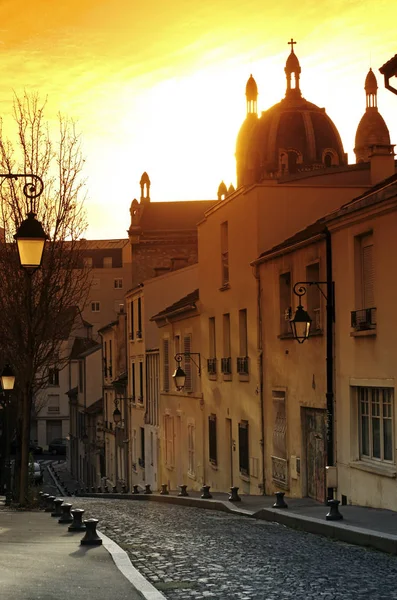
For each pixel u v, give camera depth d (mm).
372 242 31281
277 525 28062
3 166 43781
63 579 15219
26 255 24000
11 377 43500
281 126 193875
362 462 31891
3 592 13789
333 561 18516
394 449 29062
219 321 53188
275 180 45500
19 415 46875
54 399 179625
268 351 43469
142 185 191500
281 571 17016
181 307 61031
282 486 41062
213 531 25594
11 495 46531
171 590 14930
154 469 74500
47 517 31562
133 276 154625
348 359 32938
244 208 47312
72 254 44125
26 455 40125
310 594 14477
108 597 13578
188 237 154000
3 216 43469
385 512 27828
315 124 194750
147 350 76688
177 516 32906
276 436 42062
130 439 87062
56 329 43500
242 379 47562
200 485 58000
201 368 57750
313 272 37562
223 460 52250
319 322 36594
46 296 41906
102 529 26141
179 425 64688
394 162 47125
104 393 105438
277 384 42031
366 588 15039
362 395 32406
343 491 33312
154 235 155000
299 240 37906
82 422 124062
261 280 44500
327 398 34094
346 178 47656
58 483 120000
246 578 16172
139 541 22422
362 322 31125
